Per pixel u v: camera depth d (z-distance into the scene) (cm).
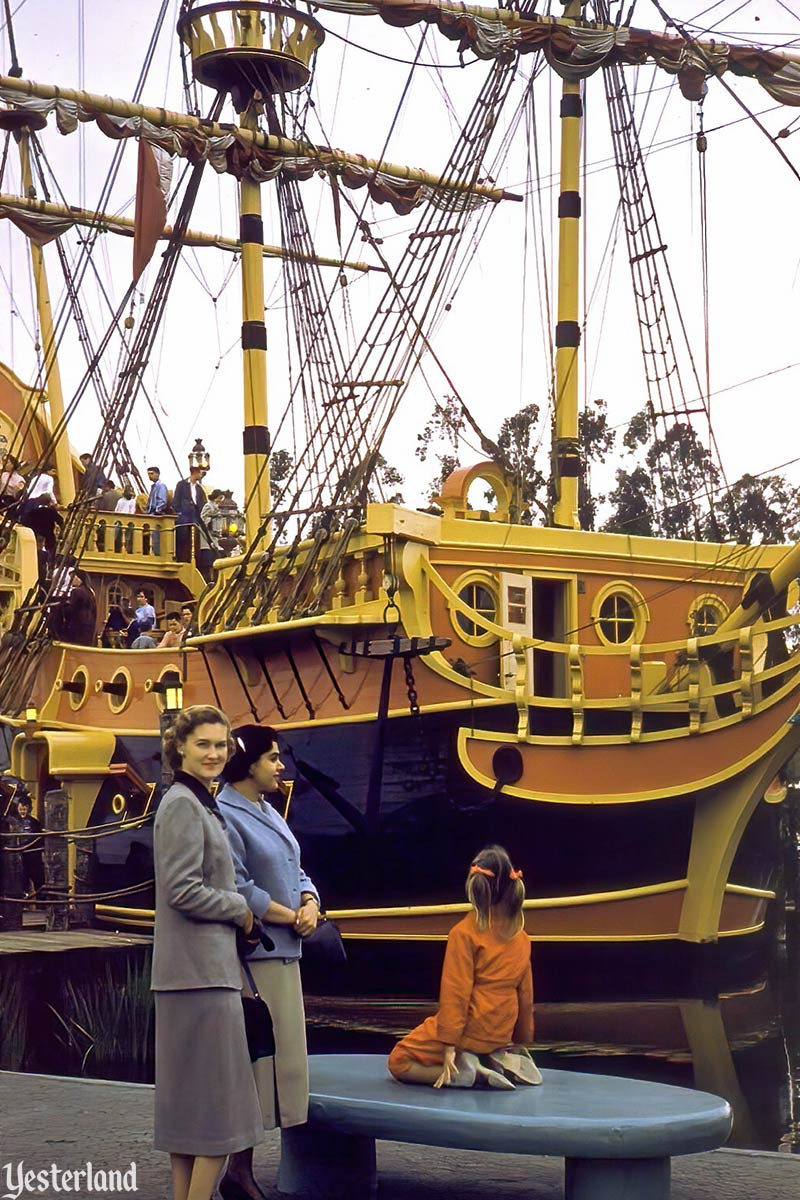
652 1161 630
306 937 694
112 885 2542
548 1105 652
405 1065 710
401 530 1895
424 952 1950
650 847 1897
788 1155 766
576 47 2383
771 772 1844
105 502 3278
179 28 2850
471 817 1877
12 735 2802
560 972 1883
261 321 2750
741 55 2372
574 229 2434
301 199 3064
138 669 2514
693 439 2569
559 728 1916
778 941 2398
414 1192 710
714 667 2095
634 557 2147
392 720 1934
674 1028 1620
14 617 2781
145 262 2773
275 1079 667
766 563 2219
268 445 2720
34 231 3128
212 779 643
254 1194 678
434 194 2450
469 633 2002
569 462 2402
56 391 3378
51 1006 1767
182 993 614
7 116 2639
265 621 2173
